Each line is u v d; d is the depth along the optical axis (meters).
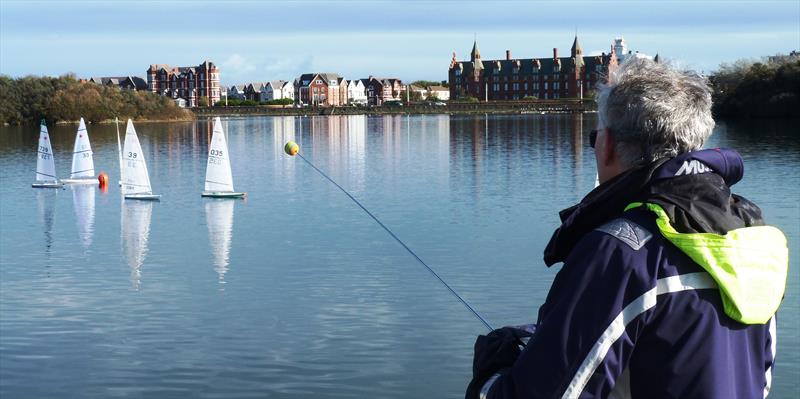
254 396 13.30
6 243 28.06
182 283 21.34
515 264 22.48
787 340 14.97
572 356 2.55
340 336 16.22
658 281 2.56
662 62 2.91
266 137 93.62
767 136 74.12
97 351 15.64
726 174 2.86
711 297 2.58
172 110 164.75
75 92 142.12
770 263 2.66
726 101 113.44
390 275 21.47
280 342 15.89
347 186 42.91
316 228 29.62
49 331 16.97
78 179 46.50
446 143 75.69
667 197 2.68
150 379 14.15
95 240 28.53
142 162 39.41
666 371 2.55
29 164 59.94
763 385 2.73
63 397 13.44
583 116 153.62
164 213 34.62
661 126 2.76
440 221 30.66
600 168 2.99
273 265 23.25
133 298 19.78
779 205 33.09
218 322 17.45
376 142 80.12
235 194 39.16
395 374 14.05
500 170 49.12
